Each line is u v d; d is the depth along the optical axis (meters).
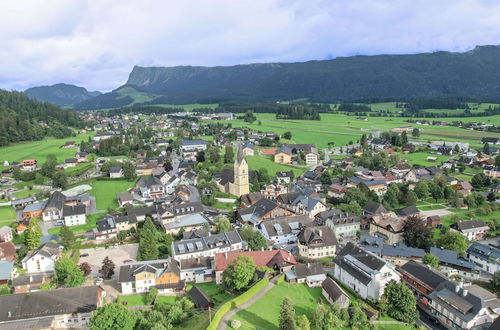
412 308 105.44
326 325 95.38
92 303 104.38
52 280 125.62
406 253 143.50
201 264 131.50
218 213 199.62
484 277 137.00
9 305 101.06
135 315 97.19
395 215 189.12
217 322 95.31
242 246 150.88
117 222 172.62
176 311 100.44
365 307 107.81
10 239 167.12
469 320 101.44
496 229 179.00
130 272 123.06
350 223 173.75
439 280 117.69
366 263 120.38
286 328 89.00
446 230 166.25
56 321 101.12
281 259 130.62
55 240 158.50
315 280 120.81
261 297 110.75
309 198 199.00
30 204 198.25
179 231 168.88
